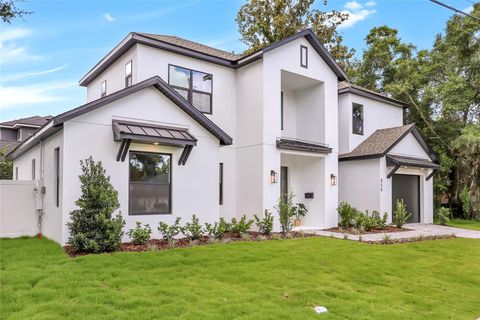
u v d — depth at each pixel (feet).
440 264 29.71
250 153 45.14
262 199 43.19
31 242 33.24
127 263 24.53
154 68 41.24
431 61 72.38
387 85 72.59
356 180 54.75
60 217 30.99
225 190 45.93
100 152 32.04
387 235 41.60
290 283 22.13
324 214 49.26
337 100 53.72
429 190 60.70
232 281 22.09
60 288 19.17
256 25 80.74
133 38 39.83
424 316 18.02
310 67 49.37
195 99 44.06
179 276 22.45
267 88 44.37
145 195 34.47
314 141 51.85
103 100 31.91
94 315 15.80
